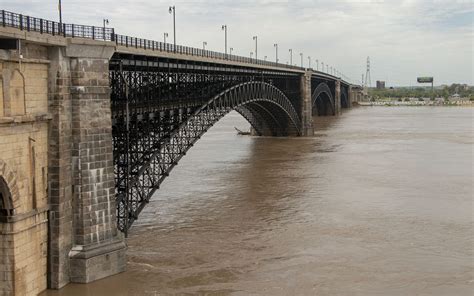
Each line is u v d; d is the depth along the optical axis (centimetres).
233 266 4359
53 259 3847
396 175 8275
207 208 6238
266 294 3847
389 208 6153
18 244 3566
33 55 3659
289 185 7562
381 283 4012
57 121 3819
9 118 3388
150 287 3938
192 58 6575
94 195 4022
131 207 4994
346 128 17312
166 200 6656
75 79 3925
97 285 3956
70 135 3941
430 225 5444
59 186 3828
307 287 3956
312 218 5756
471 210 6028
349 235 5138
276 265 4378
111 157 4153
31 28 3606
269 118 14388
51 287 3856
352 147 11944
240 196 6869
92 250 3981
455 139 13575
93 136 4019
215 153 11300
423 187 7338
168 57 5828
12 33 3309
